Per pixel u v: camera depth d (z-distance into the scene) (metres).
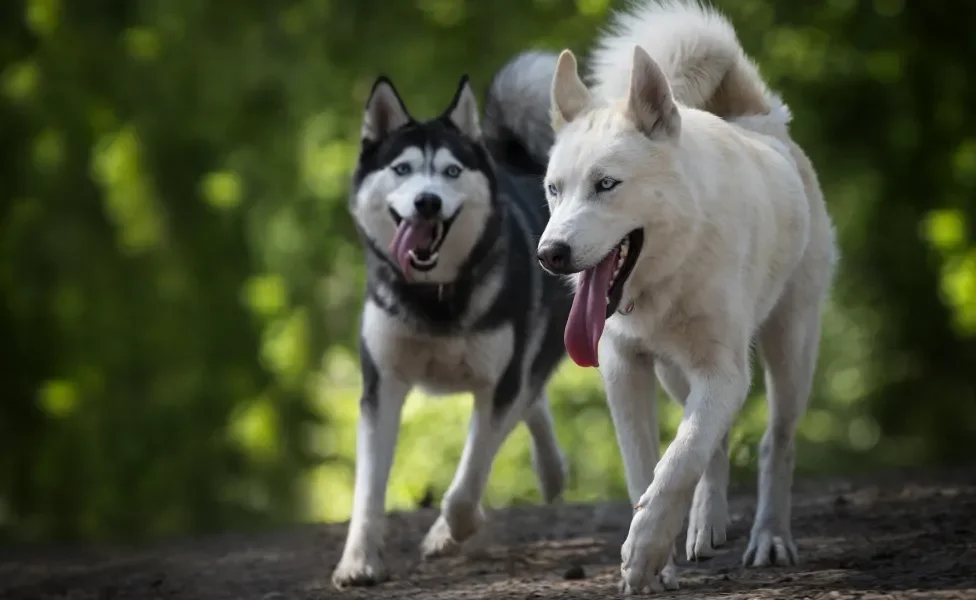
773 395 7.02
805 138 16.72
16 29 17.78
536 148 8.67
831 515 8.07
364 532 7.28
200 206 18.80
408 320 7.50
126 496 17.11
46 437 17.42
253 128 18.77
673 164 5.87
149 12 18.19
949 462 17.45
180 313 18.17
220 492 17.55
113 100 18.27
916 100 17.36
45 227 17.42
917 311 18.16
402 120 8.10
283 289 19.56
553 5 17.14
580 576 6.77
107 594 7.57
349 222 18.72
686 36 7.11
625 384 6.28
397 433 7.66
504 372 7.71
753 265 6.24
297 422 18.62
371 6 17.61
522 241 8.07
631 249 5.95
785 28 16.58
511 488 15.15
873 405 18.58
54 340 17.59
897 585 5.59
